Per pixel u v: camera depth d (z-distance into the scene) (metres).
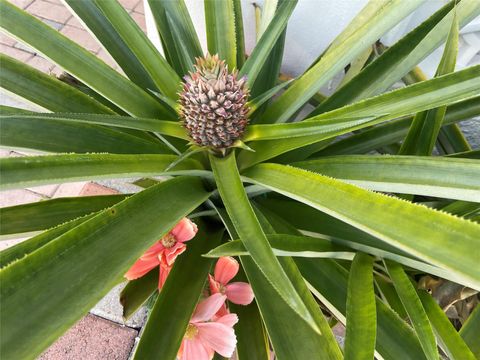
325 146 0.45
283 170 0.31
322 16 0.56
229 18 0.41
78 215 0.37
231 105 0.34
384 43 0.59
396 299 0.37
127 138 0.39
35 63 0.84
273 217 0.41
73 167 0.26
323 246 0.33
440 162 0.28
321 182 0.28
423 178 0.28
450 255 0.20
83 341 0.55
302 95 0.38
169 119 0.39
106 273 0.23
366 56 0.54
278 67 0.49
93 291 0.22
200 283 0.34
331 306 0.33
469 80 0.30
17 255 0.27
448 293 0.39
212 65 0.35
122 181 0.68
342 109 0.34
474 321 0.34
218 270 0.34
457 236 0.21
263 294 0.31
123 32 0.37
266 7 0.43
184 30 0.44
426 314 0.30
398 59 0.41
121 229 0.26
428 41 0.38
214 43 0.42
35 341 0.19
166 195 0.31
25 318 0.20
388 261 0.33
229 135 0.35
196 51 0.44
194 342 0.31
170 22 0.42
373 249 0.33
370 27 0.34
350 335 0.27
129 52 0.44
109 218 0.26
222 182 0.32
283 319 0.30
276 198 0.44
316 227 0.39
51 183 0.25
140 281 0.36
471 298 0.42
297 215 0.41
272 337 0.29
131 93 0.37
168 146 0.41
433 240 0.21
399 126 0.47
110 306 0.58
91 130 0.37
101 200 0.38
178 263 0.36
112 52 0.42
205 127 0.34
